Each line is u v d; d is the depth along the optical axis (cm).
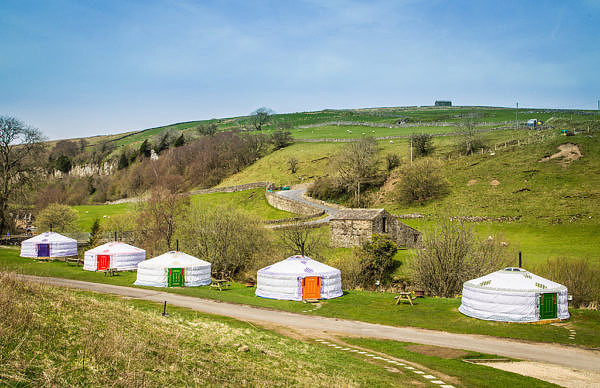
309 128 17375
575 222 5266
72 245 4828
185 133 18275
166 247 5044
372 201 7950
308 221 6575
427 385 1285
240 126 19550
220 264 4456
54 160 16000
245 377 1230
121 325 1507
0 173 5906
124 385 1019
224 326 1909
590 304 2969
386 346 1791
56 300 1622
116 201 11844
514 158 7788
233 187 10231
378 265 3966
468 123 10769
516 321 2155
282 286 2881
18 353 1049
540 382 1328
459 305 2603
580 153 7200
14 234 6438
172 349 1366
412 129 13738
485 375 1389
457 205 6594
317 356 1558
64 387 940
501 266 3494
